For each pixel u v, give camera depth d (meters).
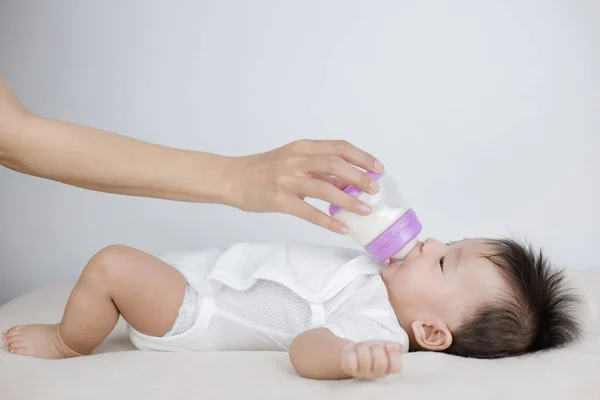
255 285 1.60
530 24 2.50
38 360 1.41
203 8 2.54
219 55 2.55
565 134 2.53
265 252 1.69
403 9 2.52
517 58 2.51
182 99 2.56
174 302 1.54
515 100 2.53
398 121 2.55
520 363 1.42
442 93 2.54
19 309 1.98
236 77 2.55
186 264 1.63
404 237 1.56
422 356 1.43
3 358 1.41
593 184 2.53
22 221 2.61
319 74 2.54
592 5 2.48
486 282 1.57
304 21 2.53
